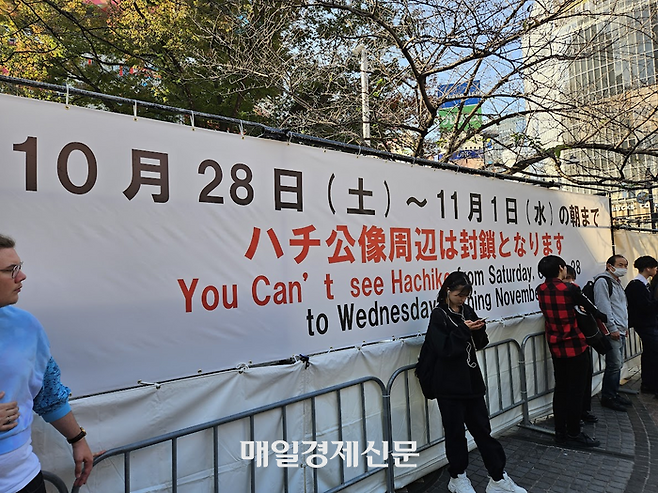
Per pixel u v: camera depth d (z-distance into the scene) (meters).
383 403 3.27
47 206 2.01
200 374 2.44
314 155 3.06
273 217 2.81
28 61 7.92
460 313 3.35
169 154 2.39
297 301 2.89
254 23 6.81
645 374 5.84
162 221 2.35
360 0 5.76
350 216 3.25
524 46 5.75
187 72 7.91
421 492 3.48
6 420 1.44
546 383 5.04
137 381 2.22
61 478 1.95
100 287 2.13
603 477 3.62
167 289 2.34
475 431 3.27
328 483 2.97
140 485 2.18
